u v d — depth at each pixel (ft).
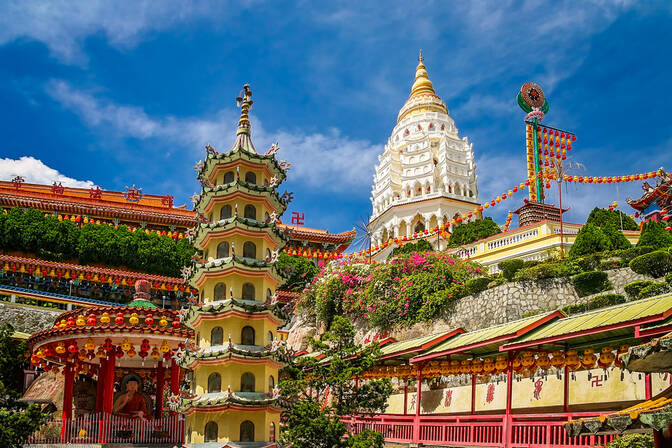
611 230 147.23
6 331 145.69
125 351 108.58
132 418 109.91
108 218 251.60
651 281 116.26
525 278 133.80
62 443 94.32
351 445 84.53
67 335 105.09
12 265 197.47
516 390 104.83
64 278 209.97
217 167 95.40
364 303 164.35
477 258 193.67
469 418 91.56
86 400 126.82
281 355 85.81
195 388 85.46
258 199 93.66
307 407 87.10
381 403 100.89
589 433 44.19
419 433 99.50
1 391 96.78
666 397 43.29
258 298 88.58
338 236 281.54
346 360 103.65
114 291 217.36
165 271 228.63
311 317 186.29
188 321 89.20
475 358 100.42
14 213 217.77
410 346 106.93
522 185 200.13
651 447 64.59
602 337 78.95
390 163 315.37
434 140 315.78
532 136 242.17
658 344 39.60
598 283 126.93
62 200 247.70
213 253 91.04
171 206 277.03
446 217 294.05
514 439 82.69
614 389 87.35
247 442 80.23
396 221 299.17
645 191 208.85
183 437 98.53
